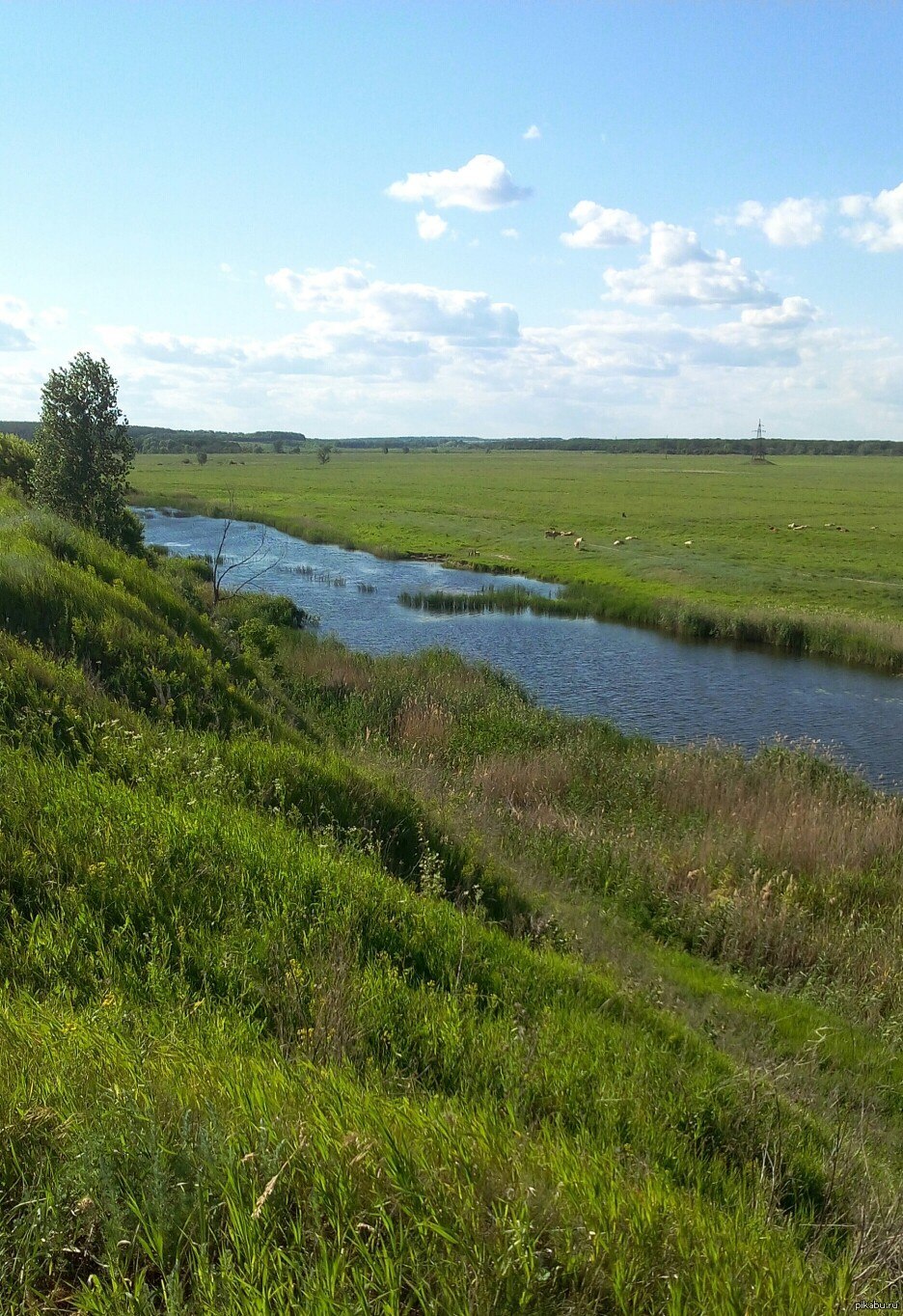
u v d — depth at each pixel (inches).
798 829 449.4
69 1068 118.6
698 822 474.0
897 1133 205.3
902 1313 110.0
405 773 450.6
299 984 167.2
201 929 182.7
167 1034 137.9
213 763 282.7
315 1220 94.9
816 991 297.6
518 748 587.8
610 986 233.3
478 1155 113.0
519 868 348.8
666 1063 189.6
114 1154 100.5
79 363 869.8
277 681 609.3
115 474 906.1
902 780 698.8
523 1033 174.9
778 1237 125.1
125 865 195.5
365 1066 148.6
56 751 259.3
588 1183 115.3
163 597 495.8
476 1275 92.1
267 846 228.7
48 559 430.6
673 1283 98.7
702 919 343.3
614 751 631.2
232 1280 84.6
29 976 153.8
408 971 191.8
